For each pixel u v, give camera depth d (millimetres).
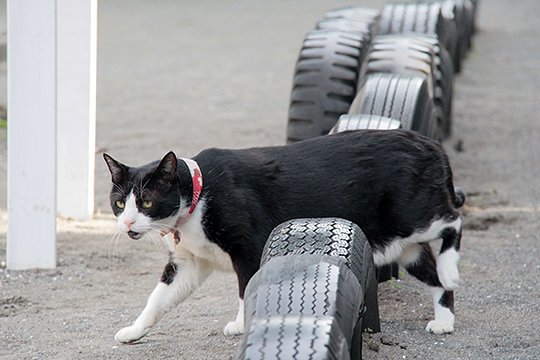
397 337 6953
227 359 6516
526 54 22641
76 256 9258
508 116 16391
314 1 31719
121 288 8438
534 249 9617
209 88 18578
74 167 10500
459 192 7543
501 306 7859
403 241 6957
